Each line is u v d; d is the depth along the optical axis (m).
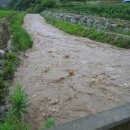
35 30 32.59
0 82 10.64
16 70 13.29
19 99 8.03
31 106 9.02
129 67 14.02
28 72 13.04
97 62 15.09
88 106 9.09
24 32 23.61
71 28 31.28
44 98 9.75
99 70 13.35
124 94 10.17
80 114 8.54
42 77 12.21
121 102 9.44
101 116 3.27
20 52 16.95
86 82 11.48
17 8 128.88
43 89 10.66
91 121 3.16
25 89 10.69
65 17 41.75
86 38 25.61
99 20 29.50
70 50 18.86
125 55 17.17
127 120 3.22
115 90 10.58
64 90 10.55
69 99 9.67
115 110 3.41
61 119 8.20
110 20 29.34
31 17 62.09
